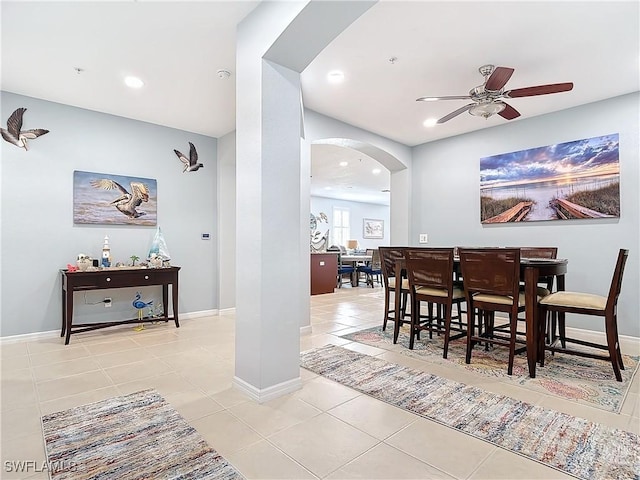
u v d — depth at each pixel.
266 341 2.25
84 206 4.00
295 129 2.42
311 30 2.06
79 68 3.09
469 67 3.12
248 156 2.33
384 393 2.36
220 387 2.46
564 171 4.05
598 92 3.61
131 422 1.97
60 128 3.86
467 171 4.93
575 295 2.79
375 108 4.07
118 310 4.26
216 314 5.07
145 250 4.45
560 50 2.83
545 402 2.22
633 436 1.82
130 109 4.05
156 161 4.55
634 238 3.61
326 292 7.48
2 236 3.54
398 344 3.52
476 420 2.00
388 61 3.02
